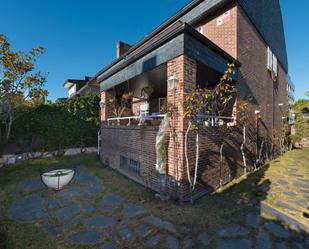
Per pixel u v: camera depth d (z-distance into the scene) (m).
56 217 3.81
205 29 7.71
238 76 6.80
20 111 9.49
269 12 10.34
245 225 3.47
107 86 8.67
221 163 5.74
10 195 5.04
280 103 12.97
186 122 4.46
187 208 4.15
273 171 7.55
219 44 7.15
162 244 2.93
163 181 4.85
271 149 10.54
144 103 12.21
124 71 7.06
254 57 8.23
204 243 2.95
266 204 4.39
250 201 4.57
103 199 4.71
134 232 3.25
